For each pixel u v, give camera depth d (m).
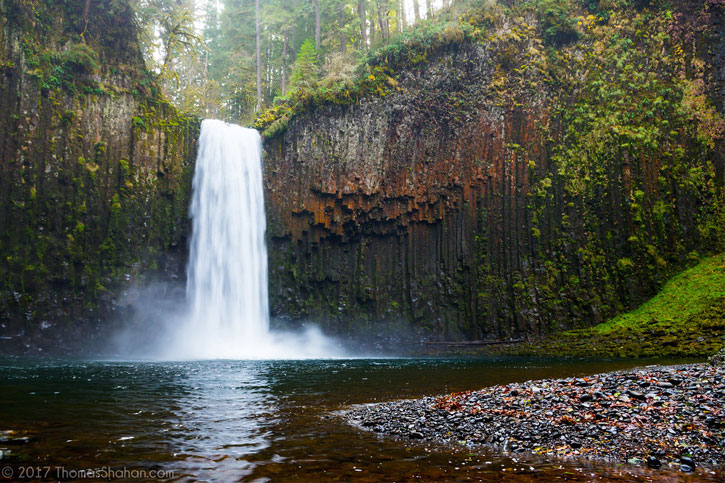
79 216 29.52
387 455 5.71
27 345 26.94
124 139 31.95
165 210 33.16
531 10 36.03
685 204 30.70
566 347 27.84
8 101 28.08
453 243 34.47
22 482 4.48
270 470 5.04
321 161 36.16
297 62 40.97
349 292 36.00
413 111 35.62
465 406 8.16
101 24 33.03
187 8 40.34
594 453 5.74
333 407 9.30
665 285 29.39
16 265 27.25
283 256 36.72
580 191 32.25
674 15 33.78
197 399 10.20
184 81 55.56
